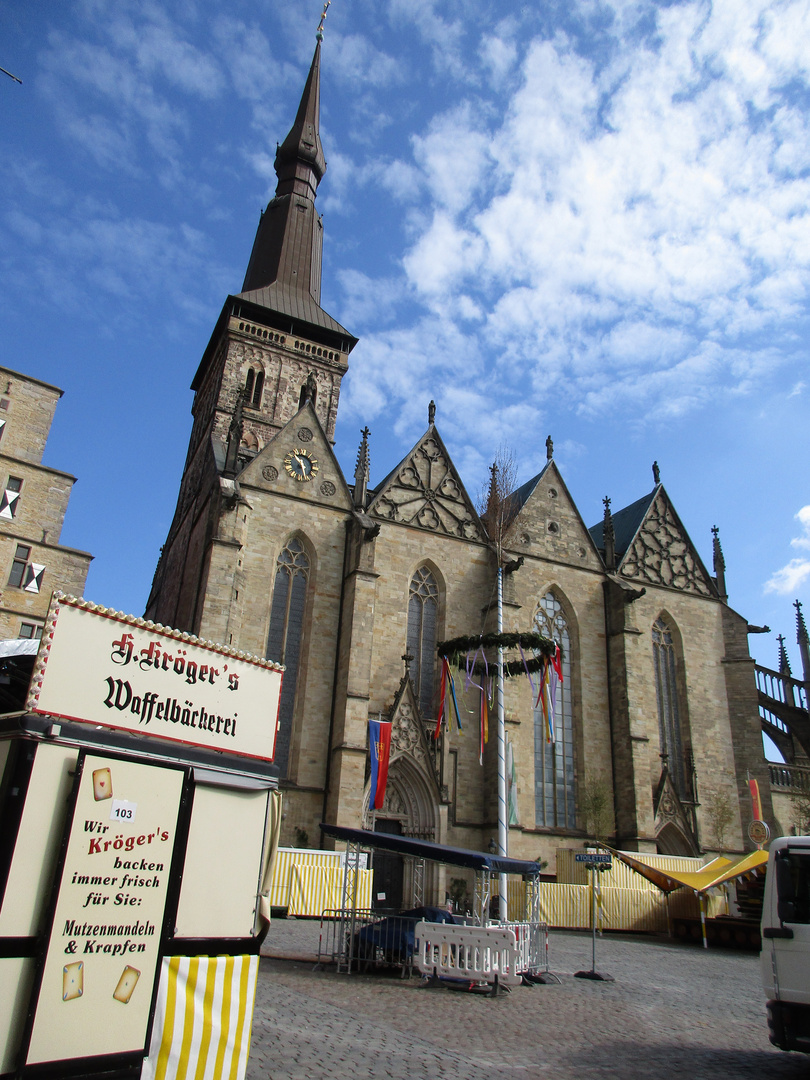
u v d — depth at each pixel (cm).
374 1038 1769
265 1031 1723
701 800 7200
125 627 1227
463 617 6656
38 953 1016
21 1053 976
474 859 2822
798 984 1747
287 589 6112
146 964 1134
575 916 5141
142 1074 1111
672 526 8256
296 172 10881
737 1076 1672
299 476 6391
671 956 3969
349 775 5409
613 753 6888
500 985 2619
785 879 1825
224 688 1367
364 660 5784
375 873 5666
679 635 7769
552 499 7606
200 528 6556
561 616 7244
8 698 1433
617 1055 1808
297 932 3750
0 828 1019
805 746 8150
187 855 1229
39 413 4900
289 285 9919
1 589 4531
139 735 1212
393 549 6594
